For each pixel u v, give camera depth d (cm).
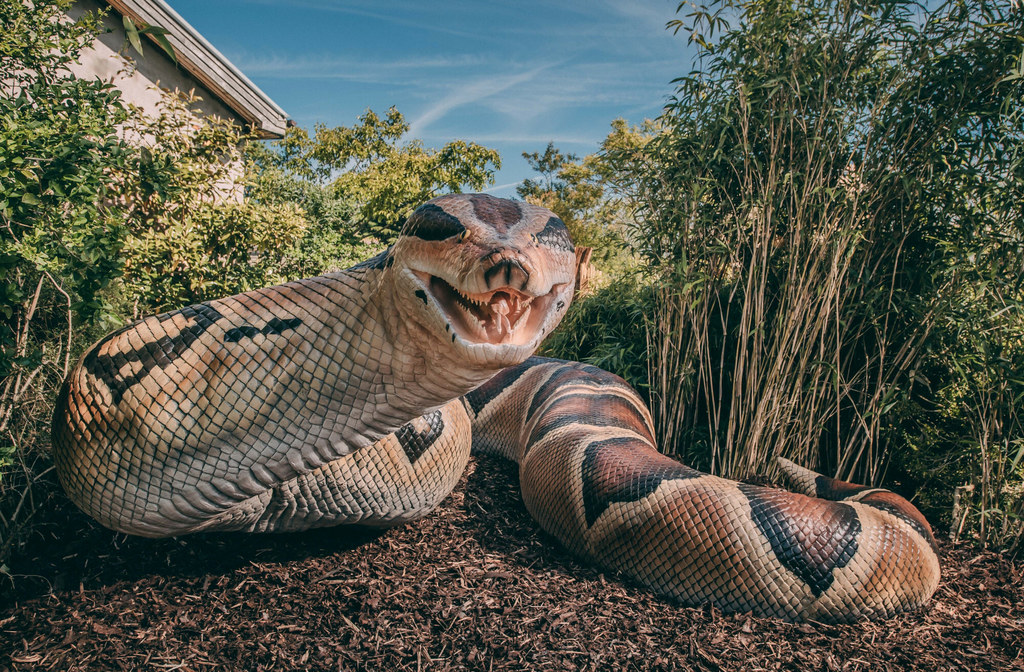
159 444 181
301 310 182
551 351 495
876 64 322
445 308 160
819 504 254
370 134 1912
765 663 211
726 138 352
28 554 238
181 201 412
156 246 375
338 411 183
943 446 344
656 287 388
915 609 248
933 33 303
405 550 268
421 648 205
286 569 245
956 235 312
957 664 217
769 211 333
